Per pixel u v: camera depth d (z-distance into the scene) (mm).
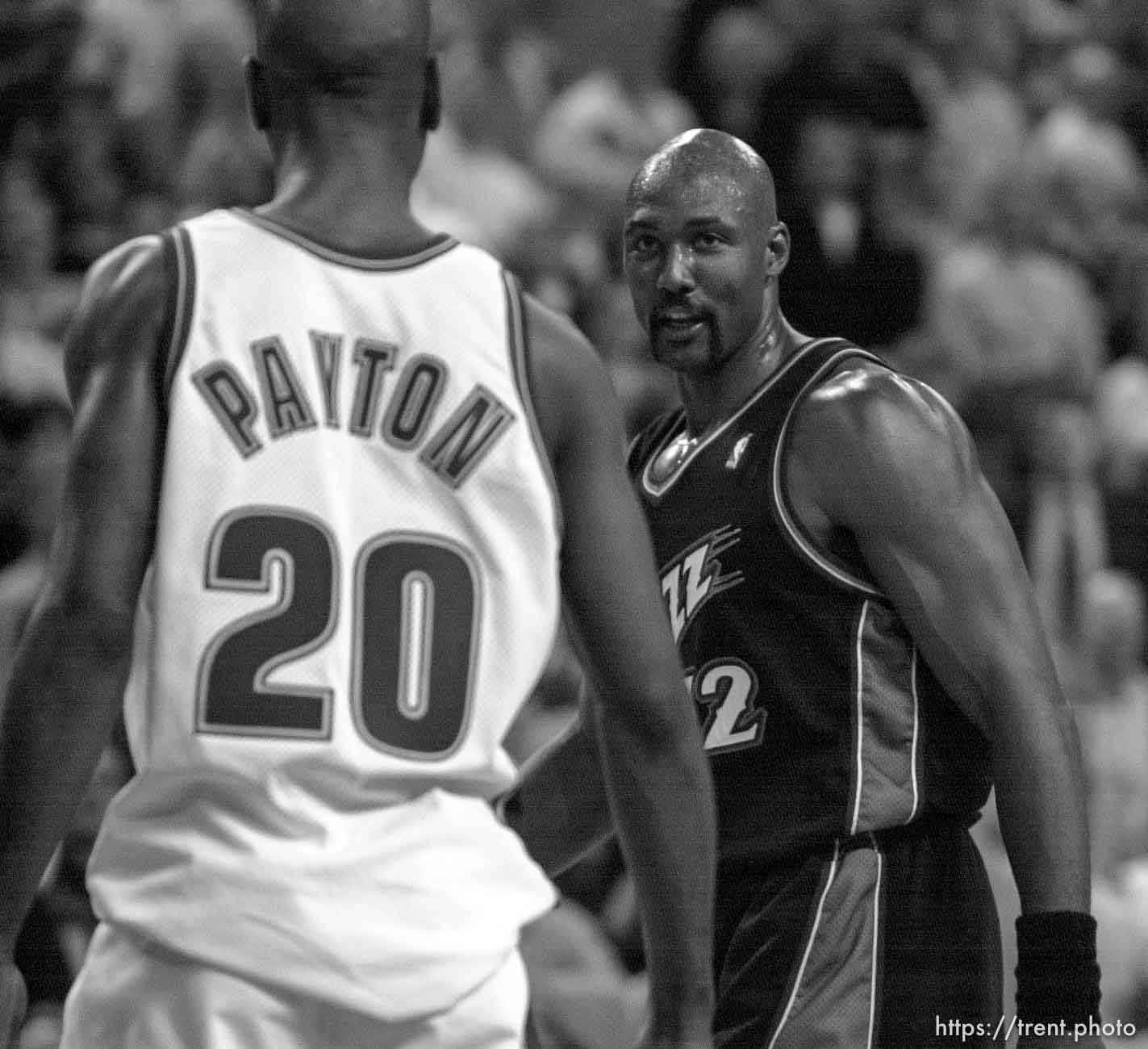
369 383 7863
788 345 12258
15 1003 7891
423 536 7828
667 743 8469
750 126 32062
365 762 7625
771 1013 11328
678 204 11859
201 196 30250
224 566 7625
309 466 7738
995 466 29094
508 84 35312
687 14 35531
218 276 7805
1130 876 20953
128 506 7625
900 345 31031
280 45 8039
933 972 11430
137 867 7637
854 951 11336
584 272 30719
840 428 11555
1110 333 34531
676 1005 8672
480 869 7809
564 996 18844
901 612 11469
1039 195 35094
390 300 7941
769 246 12211
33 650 7629
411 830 7711
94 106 29625
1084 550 29016
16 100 29328
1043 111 38531
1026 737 11109
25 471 23406
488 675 7879
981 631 11242
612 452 8297
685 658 11922
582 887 21062
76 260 28438
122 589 7625
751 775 11656
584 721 12938
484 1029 7691
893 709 11516
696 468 12094
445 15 35188
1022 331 32062
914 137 34219
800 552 11617
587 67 38312
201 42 31812
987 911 11727
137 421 7652
